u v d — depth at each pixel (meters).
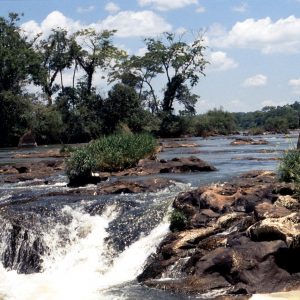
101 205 16.12
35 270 13.94
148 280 11.87
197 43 79.06
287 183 14.48
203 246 12.02
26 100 66.38
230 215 13.16
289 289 10.33
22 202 17.64
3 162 36.19
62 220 15.48
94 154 24.61
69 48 75.44
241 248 11.15
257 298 9.97
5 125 65.19
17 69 66.06
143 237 14.01
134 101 73.56
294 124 98.88
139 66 81.06
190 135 84.00
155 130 76.31
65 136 69.75
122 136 27.64
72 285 12.20
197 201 14.67
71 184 21.47
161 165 24.33
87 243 14.46
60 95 75.38
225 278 10.88
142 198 16.75
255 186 15.71
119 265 13.23
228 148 43.97
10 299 11.29
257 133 84.56
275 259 10.80
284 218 11.51
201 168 23.89
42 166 28.44
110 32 76.25
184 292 10.73
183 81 80.44
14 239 15.01
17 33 68.62
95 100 73.69
